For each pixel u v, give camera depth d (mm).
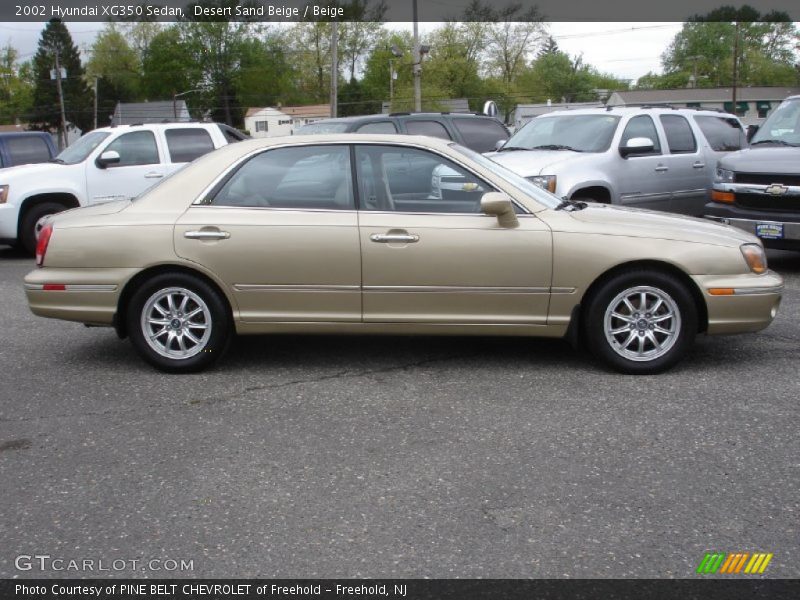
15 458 4211
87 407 4949
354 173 5438
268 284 5371
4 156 13844
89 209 5762
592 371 5539
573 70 92125
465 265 5297
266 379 5434
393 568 3150
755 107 74375
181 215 5406
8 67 93188
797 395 5039
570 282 5316
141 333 5500
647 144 10078
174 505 3672
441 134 12984
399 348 6148
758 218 8758
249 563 3199
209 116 72938
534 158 9945
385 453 4203
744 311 5379
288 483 3875
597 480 3873
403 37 75938
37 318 7434
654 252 5277
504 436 4410
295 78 75750
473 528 3436
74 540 3389
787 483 3834
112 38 85812
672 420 4629
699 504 3633
